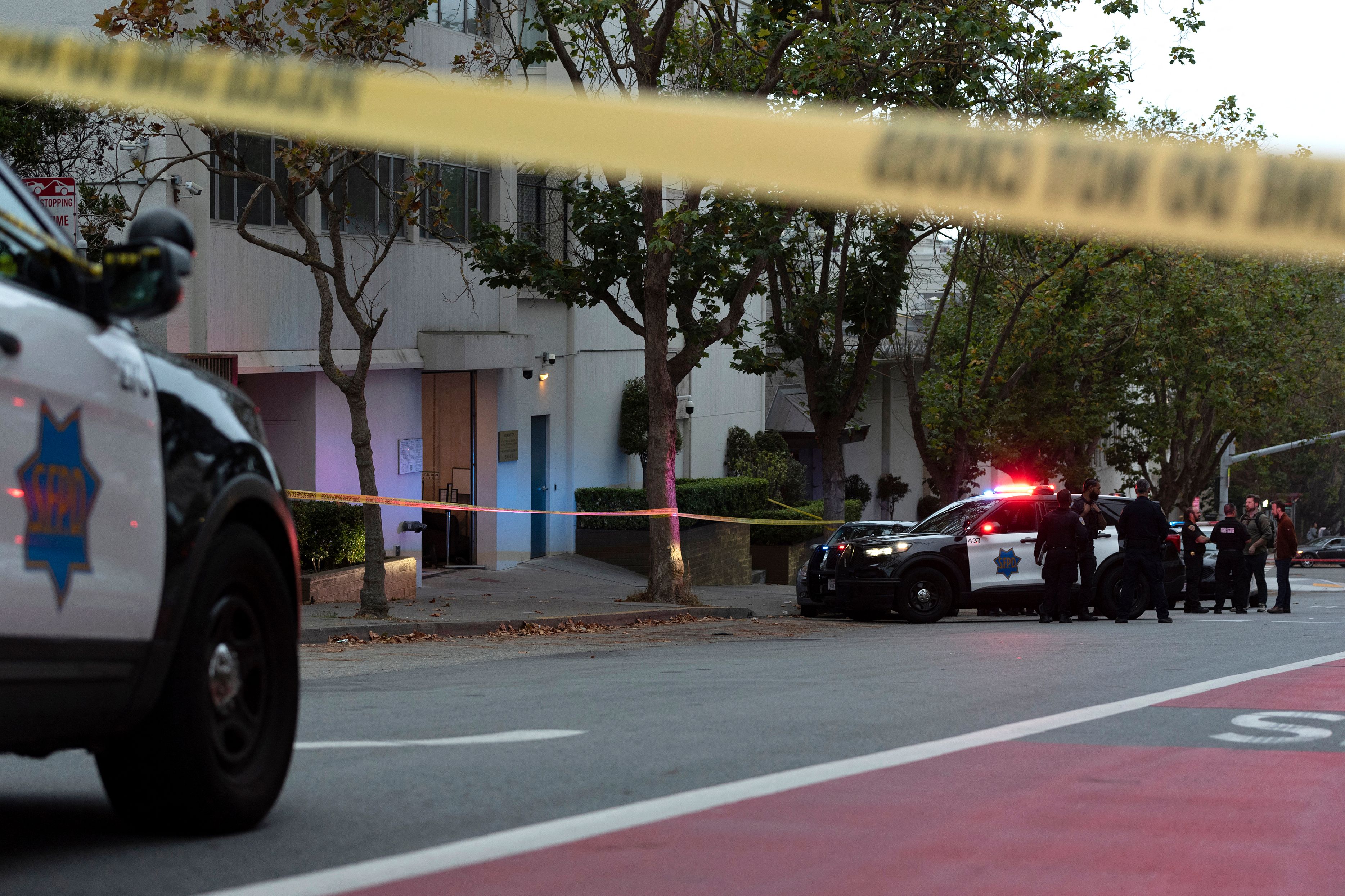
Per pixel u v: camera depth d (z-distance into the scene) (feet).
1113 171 12.30
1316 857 19.39
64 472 16.83
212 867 17.85
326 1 73.31
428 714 35.68
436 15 102.63
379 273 97.86
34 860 18.21
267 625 20.98
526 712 35.99
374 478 75.56
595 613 87.04
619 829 20.33
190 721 18.98
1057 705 37.99
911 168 12.56
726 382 165.99
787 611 109.70
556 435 130.62
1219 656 56.08
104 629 17.44
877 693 40.65
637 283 99.71
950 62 90.84
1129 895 17.07
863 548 94.38
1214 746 30.07
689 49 94.73
